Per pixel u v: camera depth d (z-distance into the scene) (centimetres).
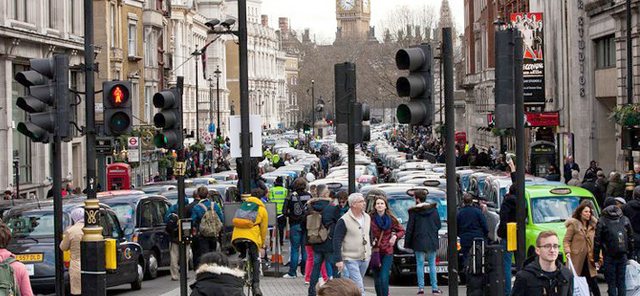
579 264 2747
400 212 3634
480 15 13462
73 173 8044
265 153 10600
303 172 7194
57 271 2627
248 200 2884
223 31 3109
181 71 14525
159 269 4253
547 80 8544
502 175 4247
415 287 3416
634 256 3091
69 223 3247
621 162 6844
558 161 8181
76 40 7638
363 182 6022
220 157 11331
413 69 2077
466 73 15712
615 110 4922
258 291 2856
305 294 3175
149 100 10581
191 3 15525
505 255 2939
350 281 1045
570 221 2762
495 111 2200
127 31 9825
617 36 6688
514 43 2194
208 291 1577
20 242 3192
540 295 1639
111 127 2378
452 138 2158
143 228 3872
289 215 3672
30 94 2400
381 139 19412
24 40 6625
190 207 3541
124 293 3466
